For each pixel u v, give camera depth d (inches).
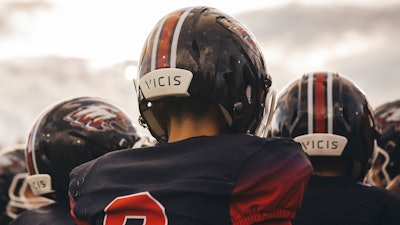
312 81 110.6
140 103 71.2
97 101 112.7
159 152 67.1
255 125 73.0
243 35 72.1
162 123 73.0
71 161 107.8
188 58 68.6
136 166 66.4
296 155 64.9
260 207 61.7
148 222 62.9
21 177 145.3
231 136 65.4
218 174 62.3
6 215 144.6
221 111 69.9
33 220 105.7
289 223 63.6
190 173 63.2
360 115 108.1
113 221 64.6
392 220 100.2
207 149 64.4
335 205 100.9
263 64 73.3
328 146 106.7
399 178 136.9
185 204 61.7
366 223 100.0
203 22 70.8
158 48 69.7
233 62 69.7
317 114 107.5
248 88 70.6
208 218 61.2
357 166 109.0
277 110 112.3
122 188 65.3
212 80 68.5
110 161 69.1
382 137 144.6
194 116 68.9
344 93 108.7
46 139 108.7
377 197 101.0
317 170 108.7
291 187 62.7
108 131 109.0
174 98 68.7
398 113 145.3
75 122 108.9
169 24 70.9
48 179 108.8
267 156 63.5
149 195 63.1
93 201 66.8
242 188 61.6
